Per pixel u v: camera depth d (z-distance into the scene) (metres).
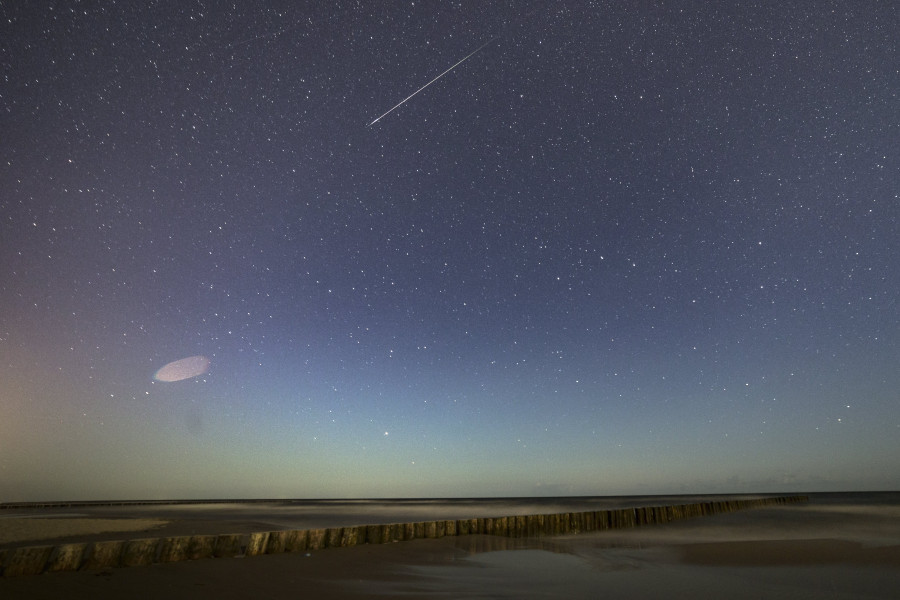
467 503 65.44
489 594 6.81
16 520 23.64
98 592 5.85
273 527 19.59
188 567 7.31
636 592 7.24
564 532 15.41
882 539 13.65
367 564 8.59
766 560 10.14
